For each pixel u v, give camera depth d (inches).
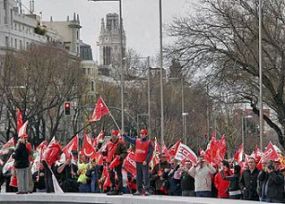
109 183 1658.5
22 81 5201.8
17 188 1738.4
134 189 1694.1
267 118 3762.3
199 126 6569.9
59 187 1720.0
